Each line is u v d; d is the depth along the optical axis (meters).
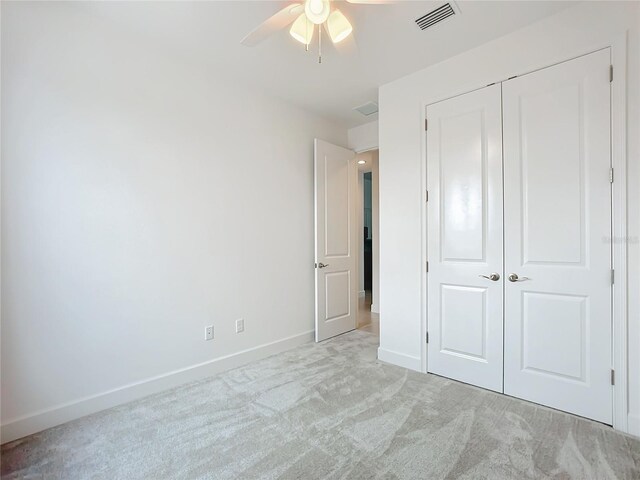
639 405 1.81
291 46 2.38
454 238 2.55
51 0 1.91
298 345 3.42
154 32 2.21
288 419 1.99
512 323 2.26
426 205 2.71
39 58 1.88
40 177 1.88
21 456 1.65
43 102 1.89
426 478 1.50
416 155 2.76
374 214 4.97
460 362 2.52
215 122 2.73
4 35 1.78
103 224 2.12
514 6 1.98
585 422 1.94
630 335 1.83
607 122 1.90
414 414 2.04
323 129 3.77
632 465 1.57
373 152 4.97
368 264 7.21
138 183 2.28
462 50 2.46
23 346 1.82
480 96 2.40
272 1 1.91
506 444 1.74
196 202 2.61
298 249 3.47
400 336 2.87
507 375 2.29
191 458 1.64
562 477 1.49
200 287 2.62
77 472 1.55
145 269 2.31
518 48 2.22
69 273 1.98
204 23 2.12
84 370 2.04
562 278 2.06
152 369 2.34
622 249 1.85
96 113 2.09
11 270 1.79
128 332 2.23
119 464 1.60
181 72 2.52
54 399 1.92
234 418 2.01
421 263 2.73
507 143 2.28
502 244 2.30
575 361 2.02
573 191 2.01
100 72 2.11
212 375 2.66
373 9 1.98
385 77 2.86
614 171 1.88
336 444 1.75
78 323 2.02
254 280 3.03
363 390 2.38
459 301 2.52
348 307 3.95
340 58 2.55
